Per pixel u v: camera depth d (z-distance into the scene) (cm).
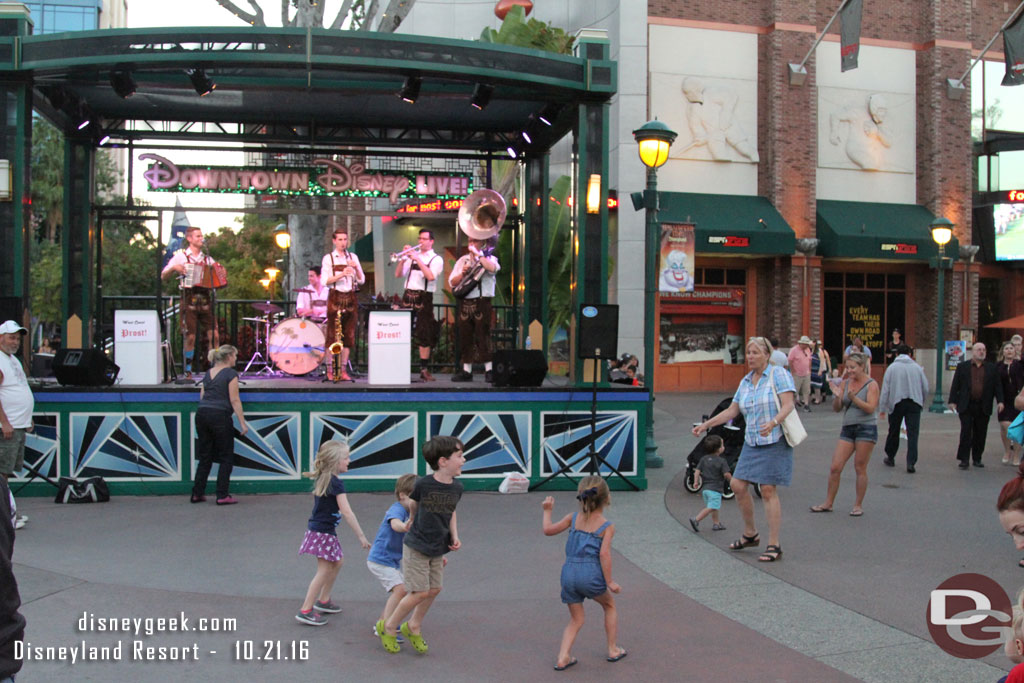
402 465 1046
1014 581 698
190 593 656
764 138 2420
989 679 508
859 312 2603
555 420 1070
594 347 1048
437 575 547
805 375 2011
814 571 731
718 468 876
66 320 1309
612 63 1090
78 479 982
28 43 998
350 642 563
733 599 660
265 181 1330
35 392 1000
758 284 2462
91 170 1333
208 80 1076
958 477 1186
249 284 4384
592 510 526
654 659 540
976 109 2648
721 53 2392
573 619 530
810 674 516
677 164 2362
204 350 1256
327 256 1198
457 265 1225
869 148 2531
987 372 1245
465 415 1055
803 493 1070
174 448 1020
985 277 2747
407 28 2500
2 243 1003
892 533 861
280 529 858
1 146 1009
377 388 1041
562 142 2394
